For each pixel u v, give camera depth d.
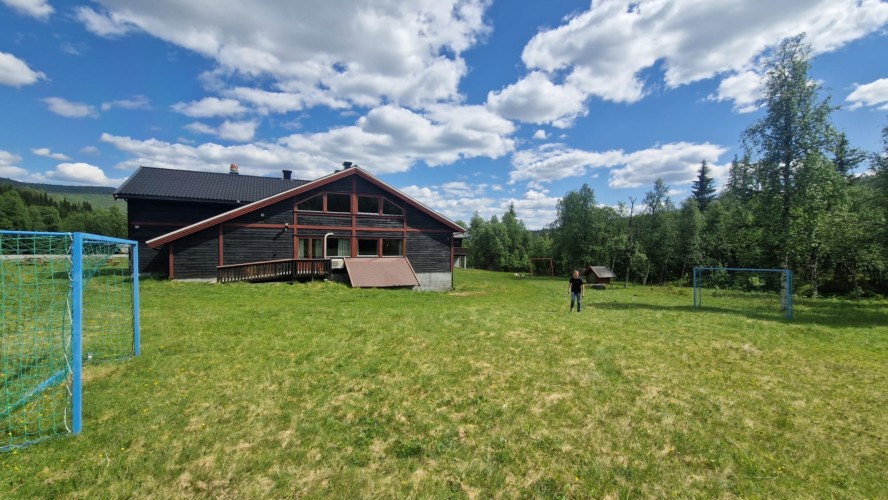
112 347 7.32
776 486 3.54
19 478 3.48
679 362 7.09
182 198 20.56
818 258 23.75
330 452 3.98
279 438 4.24
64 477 3.52
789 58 15.41
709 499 3.36
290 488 3.43
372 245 22.64
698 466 3.85
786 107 15.10
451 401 5.24
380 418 4.75
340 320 10.10
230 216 18.89
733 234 17.84
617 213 43.50
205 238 18.62
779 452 4.11
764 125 15.88
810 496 3.42
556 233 50.66
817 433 4.52
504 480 3.58
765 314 13.73
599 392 5.60
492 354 7.31
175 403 5.03
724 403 5.29
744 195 16.70
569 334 8.95
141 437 4.20
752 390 5.80
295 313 10.91
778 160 15.63
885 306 17.55
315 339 8.16
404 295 17.17
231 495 3.34
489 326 9.66
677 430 4.52
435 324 9.80
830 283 26.00
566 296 21.39
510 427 4.54
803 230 15.05
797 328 10.68
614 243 38.78
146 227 20.39
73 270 4.35
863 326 11.35
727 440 4.33
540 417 4.81
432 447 4.10
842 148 18.97
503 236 65.06
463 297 18.94
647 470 3.75
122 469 3.65
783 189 15.56
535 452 4.04
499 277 40.56
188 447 4.01
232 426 4.47
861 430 4.61
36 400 5.02
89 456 3.83
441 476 3.63
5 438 4.13
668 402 5.30
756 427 4.64
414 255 23.69
